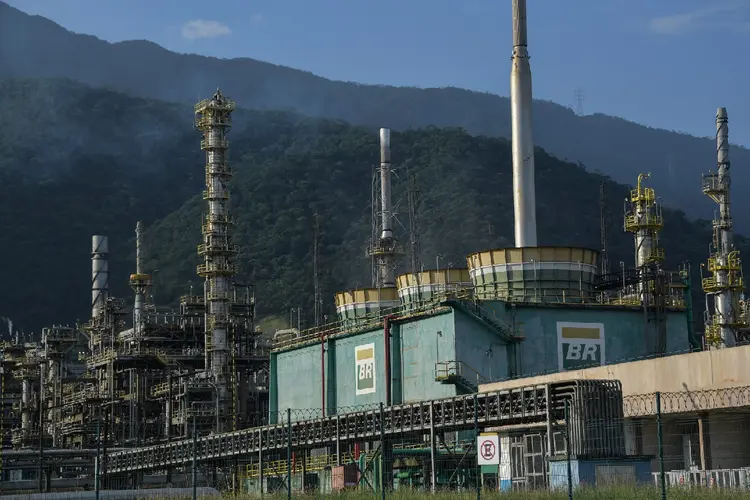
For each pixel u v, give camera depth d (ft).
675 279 346.54
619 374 229.25
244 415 443.73
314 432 284.41
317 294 552.82
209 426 435.94
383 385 321.52
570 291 317.22
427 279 352.49
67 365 611.06
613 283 332.39
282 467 327.06
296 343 373.81
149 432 474.90
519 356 299.79
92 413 480.23
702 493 158.40
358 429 271.49
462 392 288.71
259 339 510.99
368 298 381.40
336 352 346.13
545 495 165.89
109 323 502.38
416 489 219.82
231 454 311.27
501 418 225.76
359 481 260.01
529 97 360.89
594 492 163.73
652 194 355.97
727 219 417.28
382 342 324.60
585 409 204.44
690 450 214.69
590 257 323.57
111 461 365.20
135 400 462.60
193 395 438.40
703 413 212.02
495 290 317.63
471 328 297.53
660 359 220.23
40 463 319.27
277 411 358.02
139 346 462.60
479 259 322.34
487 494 176.65
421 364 306.96
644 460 189.16
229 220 431.02
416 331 310.65
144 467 349.20
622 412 207.10
